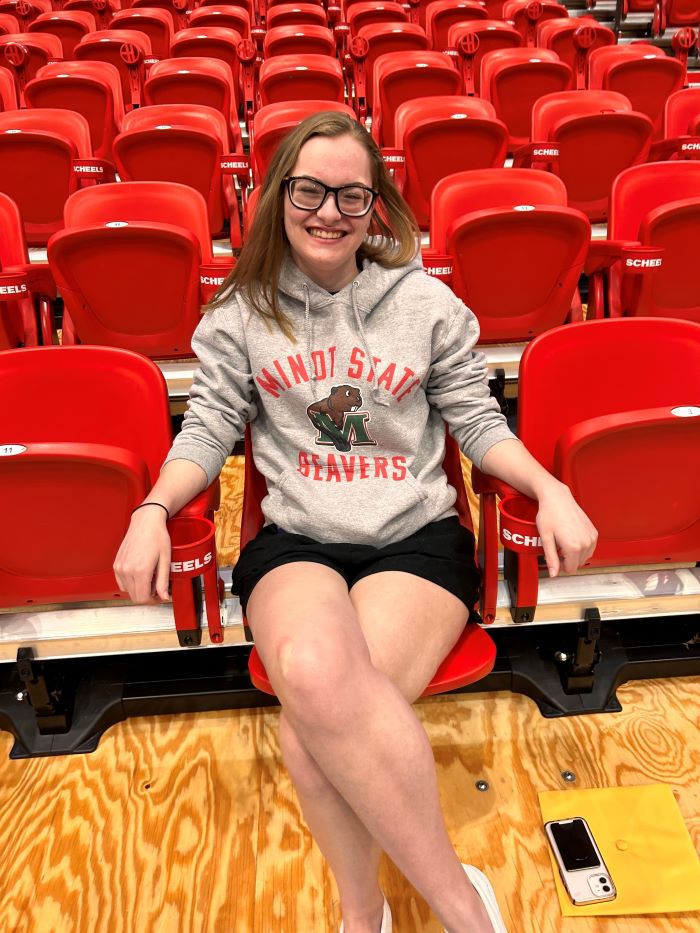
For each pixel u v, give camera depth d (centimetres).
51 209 350
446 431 165
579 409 167
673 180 278
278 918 141
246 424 165
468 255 238
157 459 161
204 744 178
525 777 167
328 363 152
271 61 555
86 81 441
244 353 156
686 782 166
